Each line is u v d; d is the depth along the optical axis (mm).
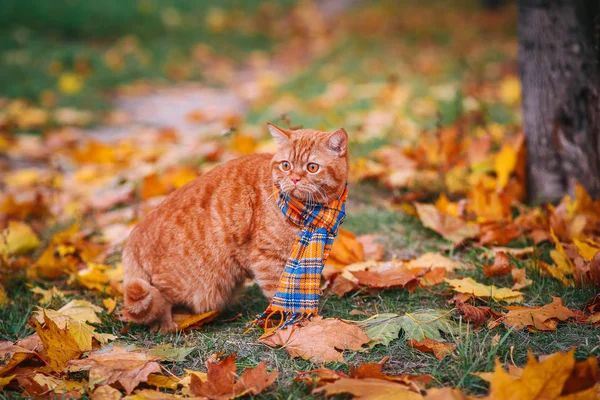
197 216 3289
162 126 8266
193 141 6801
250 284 3949
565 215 3967
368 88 9109
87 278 3811
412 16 17719
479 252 4012
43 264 3980
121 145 6660
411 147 5598
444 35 14688
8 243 4293
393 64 11422
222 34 15836
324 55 13125
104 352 2936
